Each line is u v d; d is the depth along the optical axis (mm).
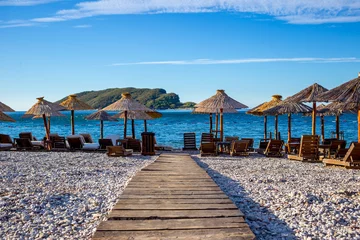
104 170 11742
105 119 22203
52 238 5297
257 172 11633
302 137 14750
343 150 13500
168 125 63344
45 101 20734
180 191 7641
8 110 20188
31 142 18688
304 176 10766
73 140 18109
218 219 5633
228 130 48156
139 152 18547
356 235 5512
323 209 6809
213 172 11562
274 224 6012
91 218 6328
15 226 5875
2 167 12195
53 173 10992
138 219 5668
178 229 5152
